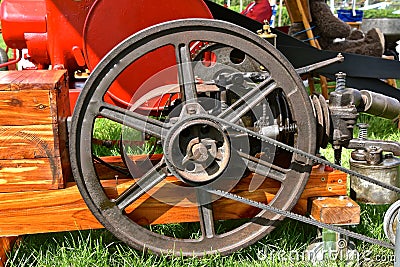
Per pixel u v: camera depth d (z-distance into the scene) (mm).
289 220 2785
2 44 9055
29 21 3297
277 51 2191
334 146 2469
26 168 2207
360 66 4234
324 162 2270
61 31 2979
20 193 2236
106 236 2674
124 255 2467
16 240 2576
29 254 2514
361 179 2496
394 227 2377
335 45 5230
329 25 5137
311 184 2531
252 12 5629
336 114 2416
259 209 2531
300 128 2289
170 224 2793
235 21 3635
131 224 2281
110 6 2684
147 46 2105
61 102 2283
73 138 2111
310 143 2303
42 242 2625
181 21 2098
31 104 2135
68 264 2385
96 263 2395
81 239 2645
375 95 2672
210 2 3545
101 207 2230
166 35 2113
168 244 2326
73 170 2145
